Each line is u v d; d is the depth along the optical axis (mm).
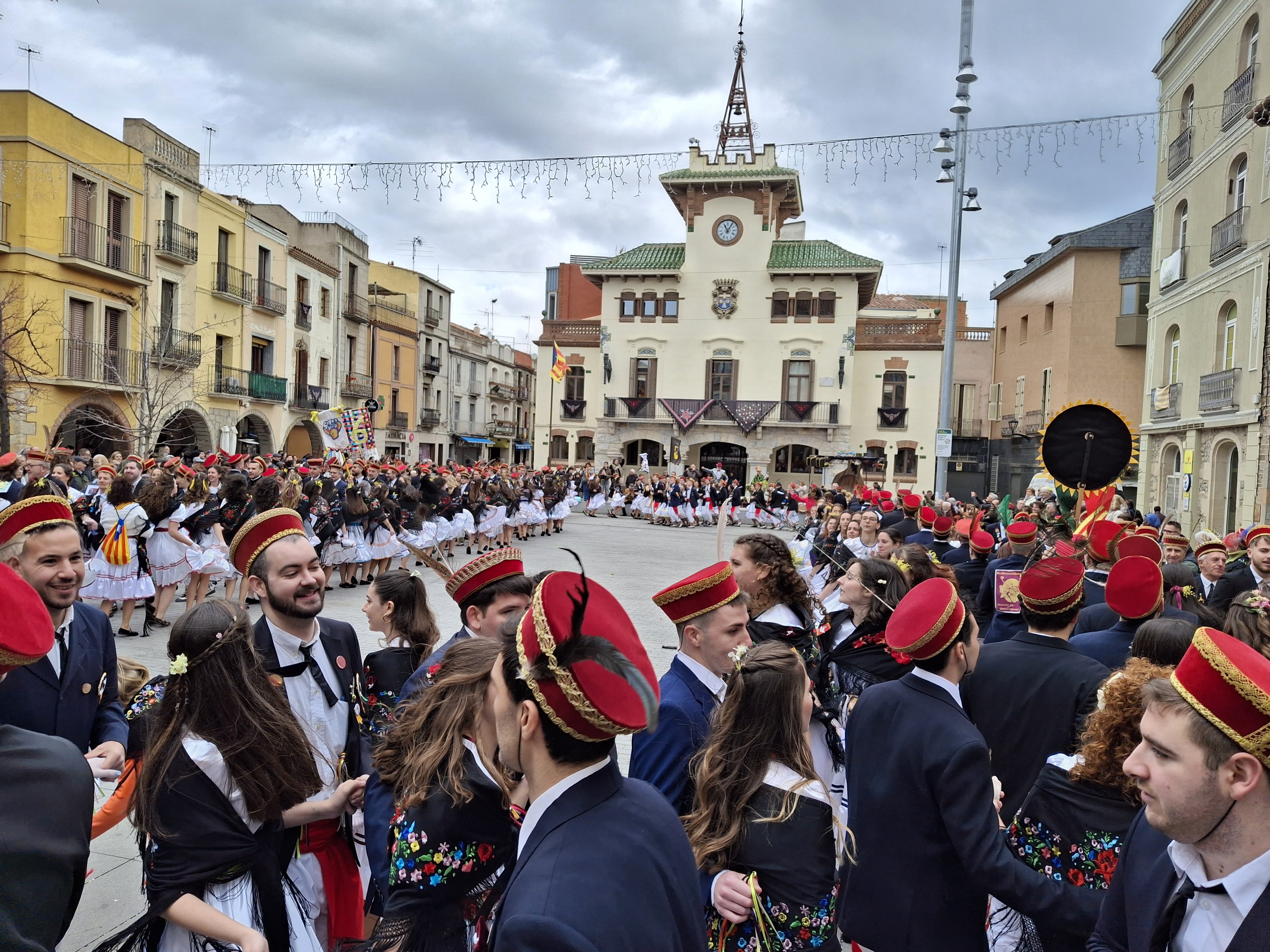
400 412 45344
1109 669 3551
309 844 3115
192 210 28094
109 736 3303
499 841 2408
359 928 3201
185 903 2445
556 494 24719
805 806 2518
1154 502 23281
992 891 2545
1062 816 2637
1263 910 1667
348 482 13320
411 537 14906
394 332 44344
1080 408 7328
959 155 14539
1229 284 18766
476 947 2264
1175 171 22078
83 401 23359
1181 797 1742
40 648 1999
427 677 3240
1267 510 16625
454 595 3705
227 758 2533
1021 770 3318
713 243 40250
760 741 2555
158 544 9398
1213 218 19812
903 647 2857
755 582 4055
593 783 1692
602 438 41062
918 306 54875
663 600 3127
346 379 39344
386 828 2643
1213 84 20062
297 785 2680
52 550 3084
